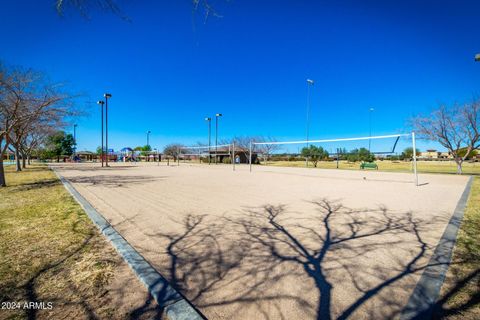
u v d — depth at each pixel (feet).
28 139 89.04
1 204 21.99
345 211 20.70
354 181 45.57
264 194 29.43
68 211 19.36
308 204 23.54
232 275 9.78
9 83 35.91
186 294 8.52
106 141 94.07
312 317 7.36
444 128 60.59
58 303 7.87
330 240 13.70
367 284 9.14
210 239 13.80
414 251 12.12
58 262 10.59
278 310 7.68
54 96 40.50
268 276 9.72
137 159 198.08
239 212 20.13
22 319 7.12
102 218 17.25
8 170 70.90
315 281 9.36
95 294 8.36
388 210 21.11
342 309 7.72
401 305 7.89
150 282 8.86
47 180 42.60
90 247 12.26
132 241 13.38
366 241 13.56
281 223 17.06
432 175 60.90
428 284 8.94
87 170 71.82
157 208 21.34
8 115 36.40
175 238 13.91
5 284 8.87
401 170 83.66
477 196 28.02
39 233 14.16
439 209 21.48
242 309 7.72
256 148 144.25
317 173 66.33
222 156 153.69
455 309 7.65
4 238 13.33
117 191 30.76
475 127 58.23
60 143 168.45
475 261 10.83
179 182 41.29
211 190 32.40
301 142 66.03
